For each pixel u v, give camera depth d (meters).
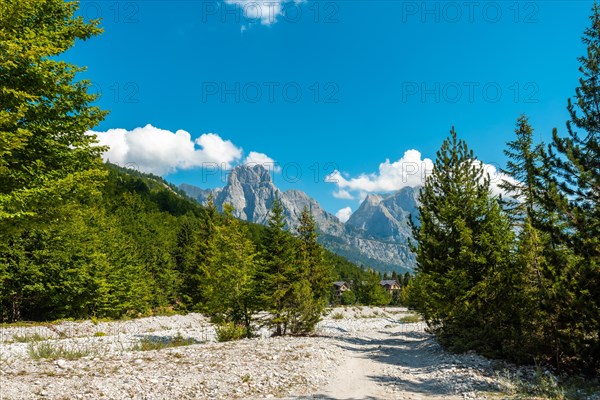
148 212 120.94
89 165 14.12
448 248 18.66
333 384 11.72
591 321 11.12
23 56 11.01
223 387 10.56
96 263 39.91
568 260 12.14
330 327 35.03
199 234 49.75
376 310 66.50
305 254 39.81
